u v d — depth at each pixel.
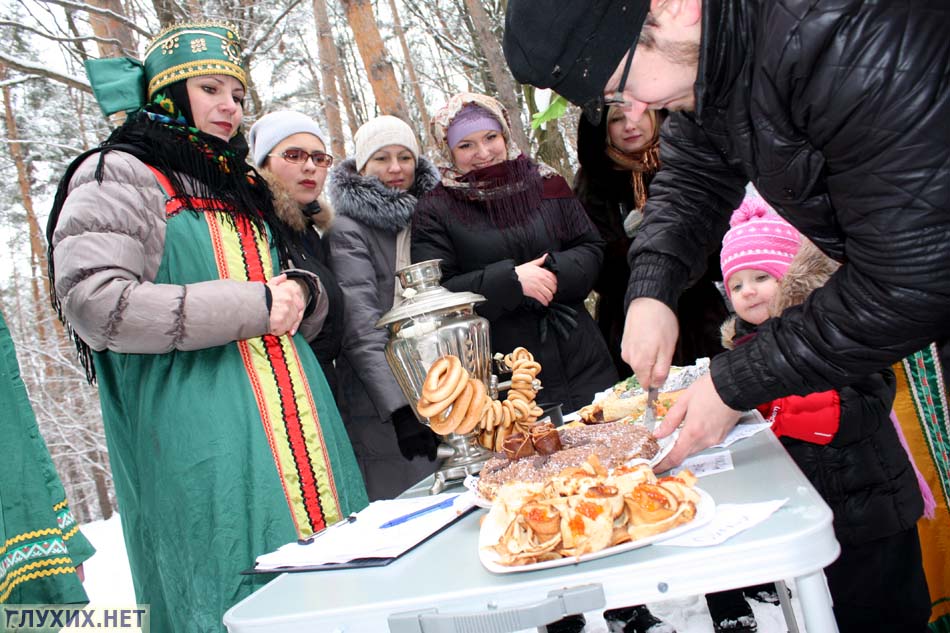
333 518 1.55
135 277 1.49
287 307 1.54
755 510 0.73
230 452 1.45
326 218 2.55
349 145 11.82
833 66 0.76
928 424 1.77
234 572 1.39
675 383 1.39
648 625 1.79
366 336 2.28
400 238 2.50
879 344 0.85
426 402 1.14
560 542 0.72
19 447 1.50
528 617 0.66
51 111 9.12
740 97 0.89
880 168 0.78
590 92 0.92
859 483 1.53
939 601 1.81
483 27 6.20
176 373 1.49
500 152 2.45
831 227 0.94
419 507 1.11
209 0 8.23
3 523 1.43
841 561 1.58
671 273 1.29
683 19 0.86
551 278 2.24
